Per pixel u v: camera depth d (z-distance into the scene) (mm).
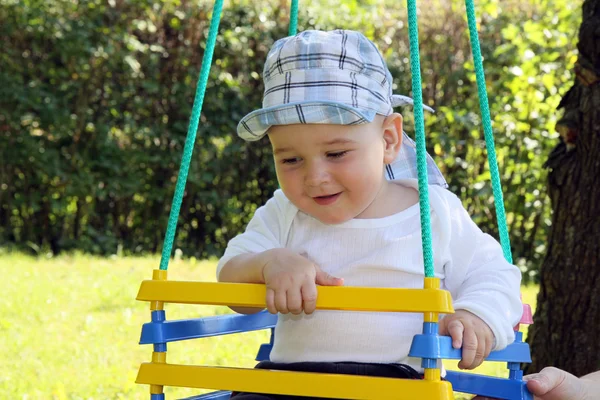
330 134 1864
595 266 3133
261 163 7793
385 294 1670
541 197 6949
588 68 3137
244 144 7660
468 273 2098
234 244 2176
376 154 1949
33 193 7426
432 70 7445
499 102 7031
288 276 1777
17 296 5328
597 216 3135
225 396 2238
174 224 1892
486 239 2145
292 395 1774
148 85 7410
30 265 6484
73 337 4512
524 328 4559
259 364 2057
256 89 7672
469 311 1878
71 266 6520
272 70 1986
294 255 1851
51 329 4652
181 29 7520
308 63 1940
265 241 2158
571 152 3223
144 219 7762
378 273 2049
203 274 6250
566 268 3189
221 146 7664
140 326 4777
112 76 7469
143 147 7543
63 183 7379
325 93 1916
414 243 2066
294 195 1934
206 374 1757
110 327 4730
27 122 7273
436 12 7539
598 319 3123
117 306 5234
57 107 7316
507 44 7047
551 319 3229
